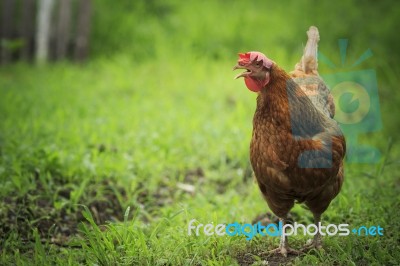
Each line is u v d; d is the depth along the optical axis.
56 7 15.02
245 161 9.01
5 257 5.95
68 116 10.39
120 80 12.80
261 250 6.15
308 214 7.03
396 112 11.55
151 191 8.00
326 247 6.12
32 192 7.25
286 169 5.54
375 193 7.38
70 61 14.66
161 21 15.68
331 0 15.78
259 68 5.48
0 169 7.42
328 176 5.59
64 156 8.15
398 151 9.94
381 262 5.73
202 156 9.30
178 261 5.78
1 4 15.22
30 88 12.02
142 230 6.54
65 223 7.00
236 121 10.38
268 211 7.20
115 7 15.99
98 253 5.77
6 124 9.73
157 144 9.32
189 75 13.23
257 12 15.78
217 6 16.11
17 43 13.04
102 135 9.52
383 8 15.62
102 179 8.00
